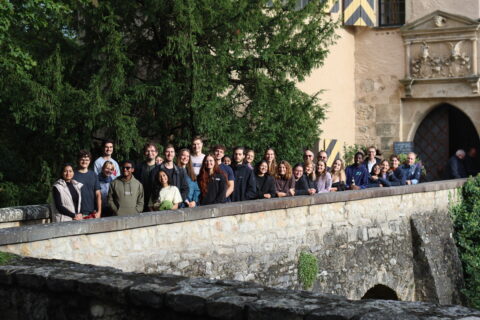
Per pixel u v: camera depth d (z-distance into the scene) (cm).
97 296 562
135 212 988
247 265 1019
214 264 960
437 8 2306
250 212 1026
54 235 768
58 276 593
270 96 1614
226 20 1507
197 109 1462
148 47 1563
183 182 1027
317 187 1330
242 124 1578
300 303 465
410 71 2345
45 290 605
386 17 2398
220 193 1062
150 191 1026
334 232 1229
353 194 1281
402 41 2361
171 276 573
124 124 1396
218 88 1503
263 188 1160
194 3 1448
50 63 1423
